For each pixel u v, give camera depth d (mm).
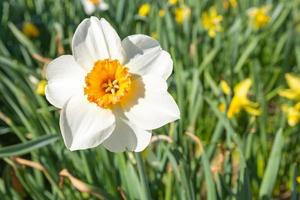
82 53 491
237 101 693
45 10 1190
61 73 491
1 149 565
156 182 643
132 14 1123
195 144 732
